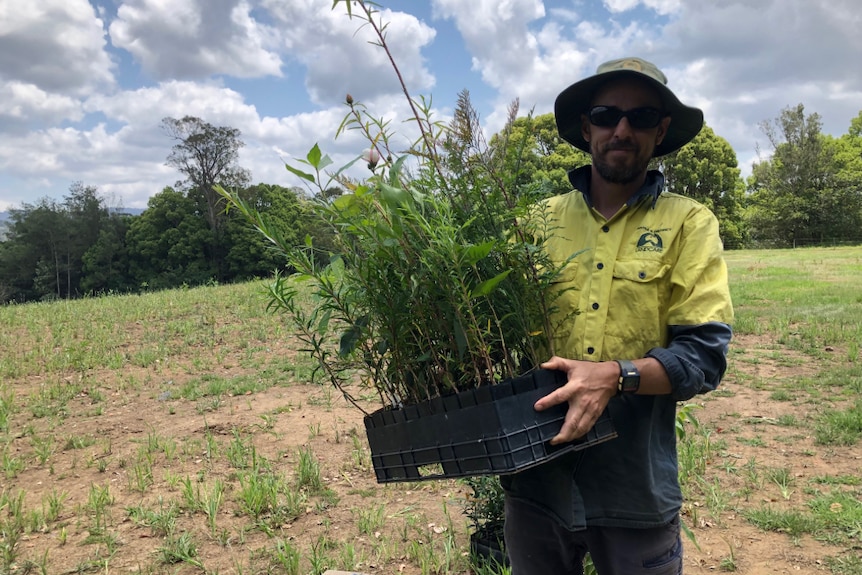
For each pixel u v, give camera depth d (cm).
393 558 364
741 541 372
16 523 402
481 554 345
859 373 702
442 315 166
